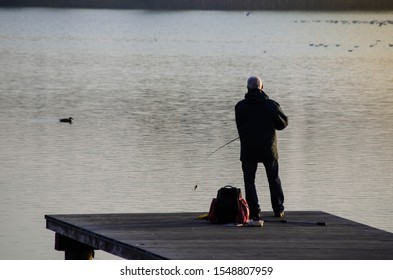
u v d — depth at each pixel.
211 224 25.33
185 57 156.38
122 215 26.53
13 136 60.47
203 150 55.03
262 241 23.30
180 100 85.75
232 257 21.52
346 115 74.81
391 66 142.00
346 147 56.94
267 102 26.23
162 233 23.97
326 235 24.16
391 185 45.16
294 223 25.64
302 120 70.88
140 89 97.69
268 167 26.33
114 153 53.81
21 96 88.25
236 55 164.25
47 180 45.50
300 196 42.66
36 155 52.97
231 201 25.31
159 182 45.22
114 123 67.69
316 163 51.12
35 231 35.12
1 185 44.12
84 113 74.00
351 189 44.22
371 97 92.62
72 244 25.92
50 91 94.06
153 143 57.81
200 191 43.12
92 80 108.38
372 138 60.97
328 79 115.62
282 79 114.31
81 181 45.34
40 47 176.12
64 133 62.16
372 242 23.44
